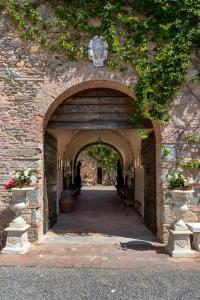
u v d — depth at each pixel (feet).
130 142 47.93
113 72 25.44
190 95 25.27
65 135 41.98
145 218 32.55
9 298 14.88
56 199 35.55
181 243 21.67
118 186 62.39
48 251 22.54
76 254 21.88
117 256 21.49
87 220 35.53
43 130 26.09
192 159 25.02
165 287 16.25
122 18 25.27
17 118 25.35
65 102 28.43
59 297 14.99
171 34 25.00
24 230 22.38
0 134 25.27
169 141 25.05
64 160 49.39
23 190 22.29
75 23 25.44
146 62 25.11
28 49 25.64
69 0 25.50
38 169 25.17
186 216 24.76
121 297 14.99
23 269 18.99
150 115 25.16
